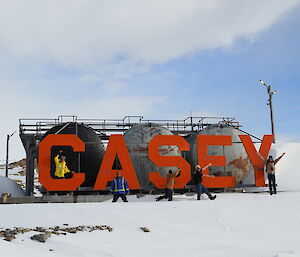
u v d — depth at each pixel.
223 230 9.12
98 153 17.22
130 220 9.26
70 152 16.52
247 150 17.83
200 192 14.38
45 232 7.37
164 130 18.34
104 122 21.06
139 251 6.83
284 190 19.55
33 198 15.22
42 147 15.59
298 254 6.64
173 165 16.80
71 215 9.64
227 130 19.14
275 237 8.77
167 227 8.91
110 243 7.23
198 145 17.25
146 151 17.44
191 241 7.68
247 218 10.03
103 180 16.06
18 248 5.93
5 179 22.05
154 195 16.97
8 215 9.63
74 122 17.69
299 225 9.57
